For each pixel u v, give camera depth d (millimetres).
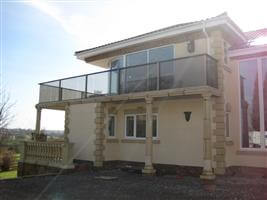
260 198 7629
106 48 16219
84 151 15461
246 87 12664
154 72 12820
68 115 16719
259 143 12055
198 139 12414
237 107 12773
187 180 10664
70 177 11562
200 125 12422
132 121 15141
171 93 11750
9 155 25031
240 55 12711
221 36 12484
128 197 7852
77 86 15867
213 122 11859
